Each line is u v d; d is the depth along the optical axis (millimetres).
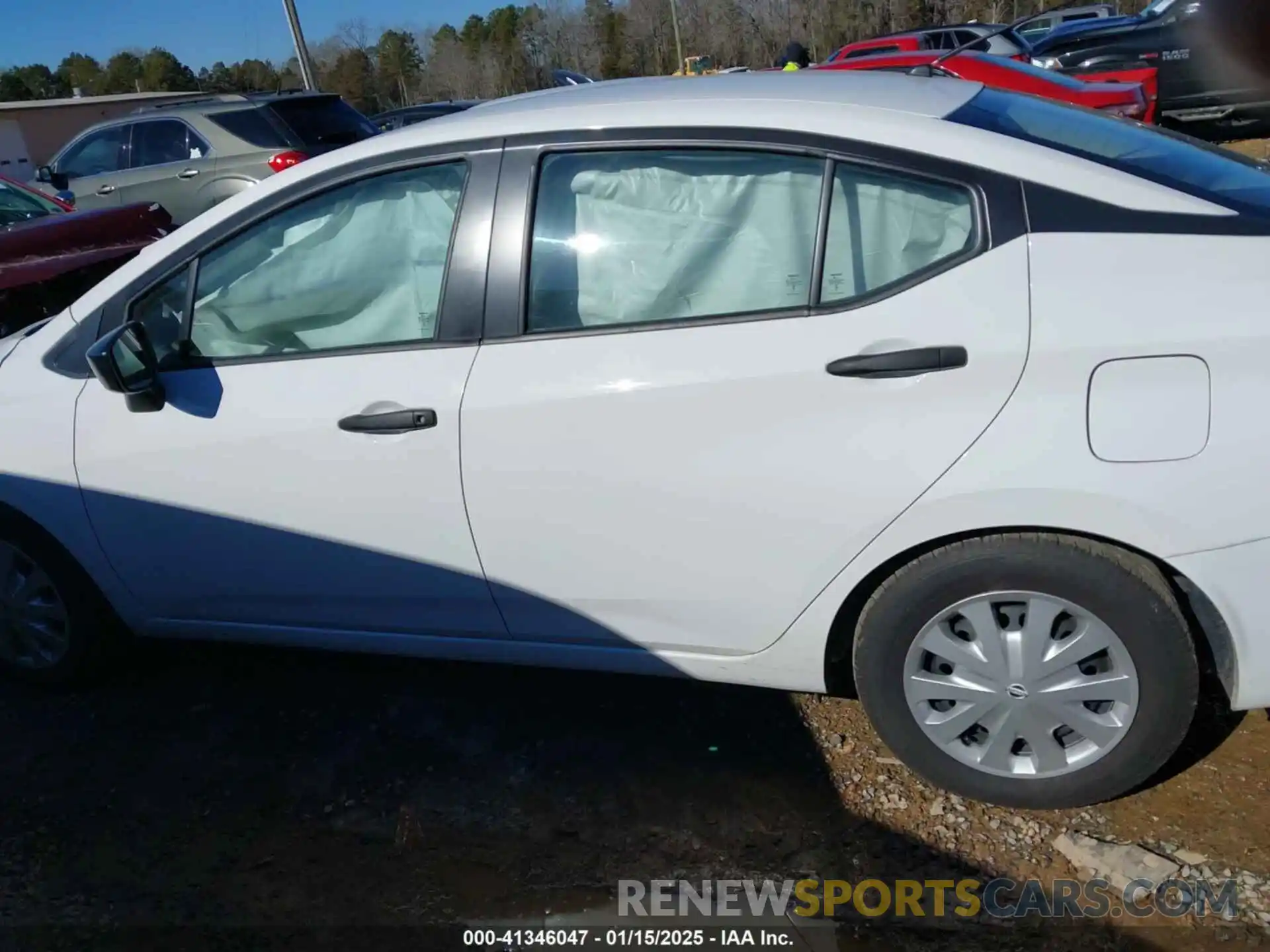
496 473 2689
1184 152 2629
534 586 2801
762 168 2553
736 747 2990
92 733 3307
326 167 2916
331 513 2889
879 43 16859
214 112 10367
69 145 11203
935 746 2609
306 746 3164
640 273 2629
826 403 2414
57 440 3117
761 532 2537
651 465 2562
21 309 5895
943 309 2346
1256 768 2670
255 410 2885
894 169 2438
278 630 3193
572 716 3195
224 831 2842
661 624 2758
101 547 3213
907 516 2412
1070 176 2350
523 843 2721
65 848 2816
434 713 3268
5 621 3482
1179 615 2344
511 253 2703
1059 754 2527
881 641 2564
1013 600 2441
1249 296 2203
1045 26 24359
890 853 2576
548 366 2627
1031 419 2297
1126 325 2238
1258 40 11281
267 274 2967
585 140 2682
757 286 2539
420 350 2758
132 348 2898
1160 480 2242
